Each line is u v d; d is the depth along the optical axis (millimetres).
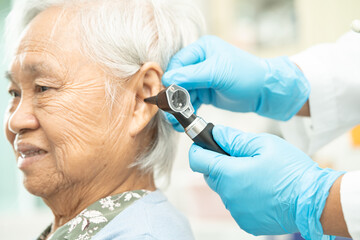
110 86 771
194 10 986
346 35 1155
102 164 782
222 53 936
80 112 754
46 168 778
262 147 785
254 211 770
